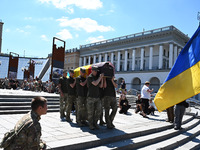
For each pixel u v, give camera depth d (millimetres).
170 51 36438
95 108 5855
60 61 18797
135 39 42094
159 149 4961
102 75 5324
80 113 6129
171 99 6984
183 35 39125
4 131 4914
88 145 4320
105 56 48406
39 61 63031
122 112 10266
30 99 9945
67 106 6836
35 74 57469
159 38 38344
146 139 5328
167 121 8031
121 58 48219
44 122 6445
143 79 39219
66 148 3920
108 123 5840
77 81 6180
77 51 56219
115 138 4961
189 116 10250
